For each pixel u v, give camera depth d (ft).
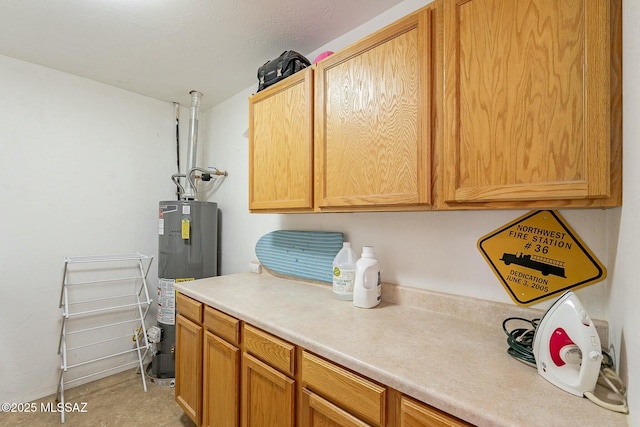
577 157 2.46
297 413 3.48
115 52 6.17
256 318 4.00
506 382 2.44
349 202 4.08
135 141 8.18
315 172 4.59
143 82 7.56
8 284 6.37
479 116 2.96
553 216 3.44
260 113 5.59
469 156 3.03
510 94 2.78
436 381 2.45
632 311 2.02
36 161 6.69
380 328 3.62
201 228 7.73
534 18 2.66
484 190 2.91
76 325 7.22
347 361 2.90
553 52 2.57
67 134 7.09
